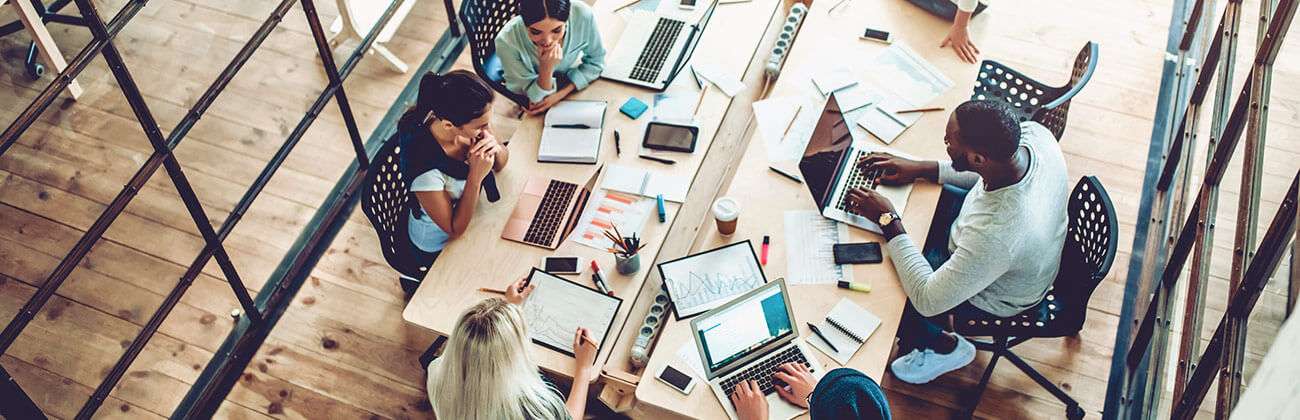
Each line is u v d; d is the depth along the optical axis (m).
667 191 3.41
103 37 3.05
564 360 3.04
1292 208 2.12
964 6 3.68
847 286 3.14
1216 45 3.81
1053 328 3.32
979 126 2.72
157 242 4.23
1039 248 2.99
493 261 3.27
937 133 3.54
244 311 4.01
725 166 4.20
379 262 4.16
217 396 3.80
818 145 3.35
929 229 3.34
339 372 3.85
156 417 3.75
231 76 3.58
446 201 3.30
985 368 3.74
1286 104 2.74
